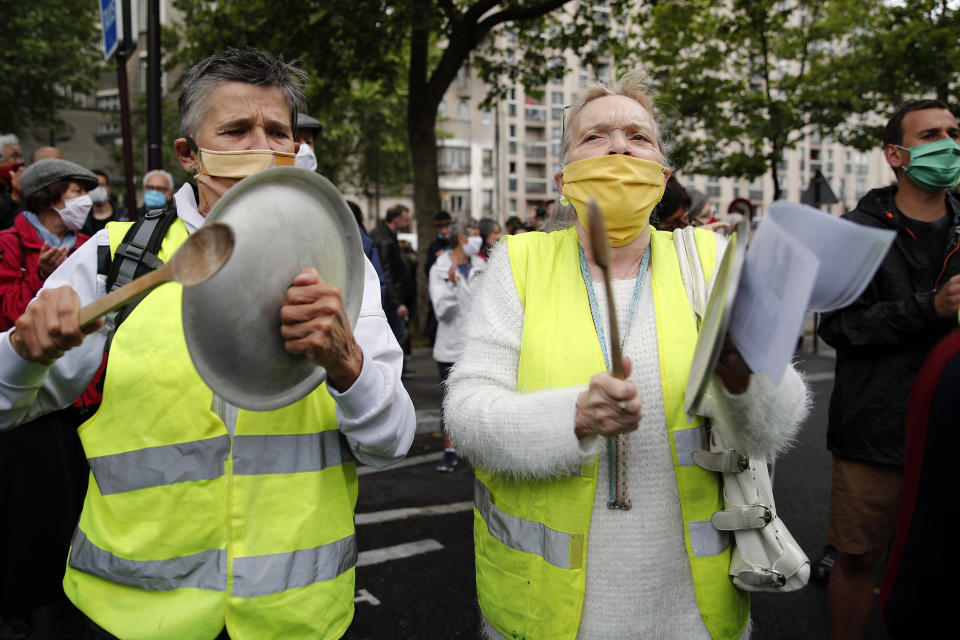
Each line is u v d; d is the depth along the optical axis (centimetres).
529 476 137
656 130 161
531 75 1151
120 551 125
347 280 123
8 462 242
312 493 131
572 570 136
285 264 106
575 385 134
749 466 141
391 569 346
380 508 432
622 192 145
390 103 2481
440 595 319
